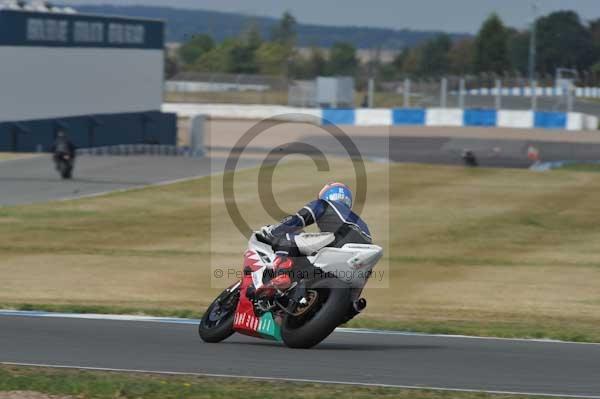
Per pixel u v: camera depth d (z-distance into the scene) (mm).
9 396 22750
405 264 63562
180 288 52594
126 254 66000
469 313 44469
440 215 90062
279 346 30625
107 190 105688
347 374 26328
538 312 45438
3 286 50906
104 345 30156
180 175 122625
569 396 24141
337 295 28469
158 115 188625
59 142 116688
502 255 69625
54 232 76125
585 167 152375
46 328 33312
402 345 31641
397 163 139250
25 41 156125
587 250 73250
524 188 113688
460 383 25641
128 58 181250
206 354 28922
